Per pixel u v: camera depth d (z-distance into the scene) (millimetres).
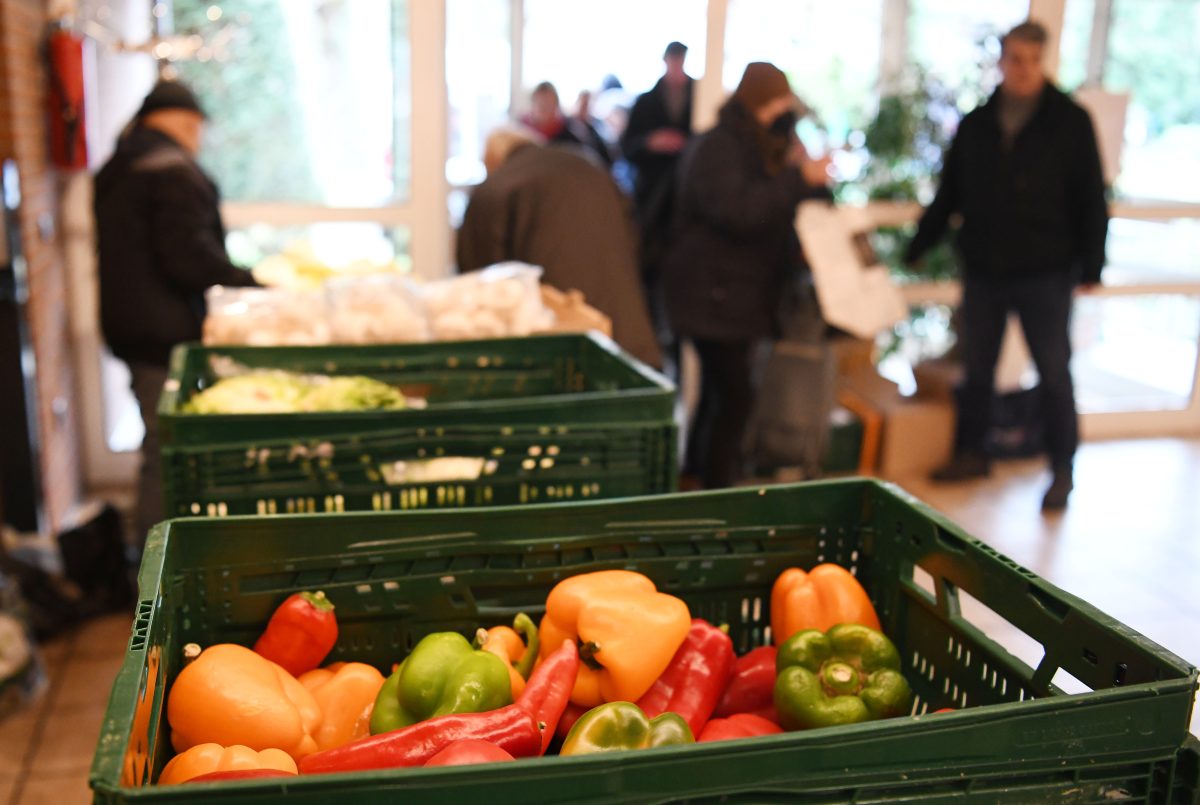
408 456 1799
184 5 4047
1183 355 5316
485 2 4383
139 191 3133
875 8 4676
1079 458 4875
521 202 3051
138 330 3186
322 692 1292
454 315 2527
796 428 4035
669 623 1282
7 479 3375
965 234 4270
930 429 4555
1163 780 1010
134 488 4348
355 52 4199
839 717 1213
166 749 1165
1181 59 4965
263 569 1351
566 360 2521
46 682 2820
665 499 1454
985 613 3168
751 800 909
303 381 2150
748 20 4559
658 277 4492
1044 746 970
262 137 4203
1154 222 5074
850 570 1537
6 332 3254
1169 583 3541
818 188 3908
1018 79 3918
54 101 3703
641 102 4598
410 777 835
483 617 1411
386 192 4348
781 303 3990
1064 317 4160
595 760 863
